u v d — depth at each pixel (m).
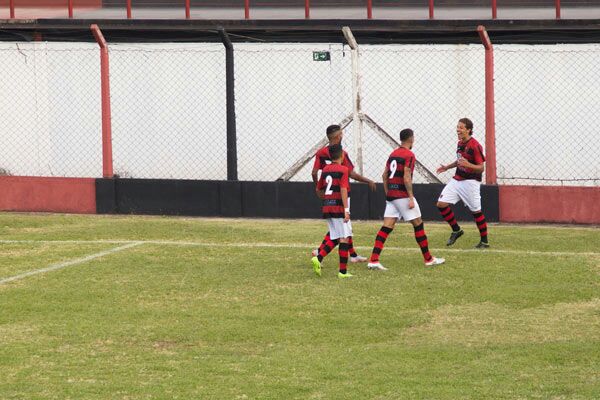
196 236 61.31
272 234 62.03
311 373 34.03
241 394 31.88
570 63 69.81
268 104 73.12
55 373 34.09
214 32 73.12
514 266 51.16
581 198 65.69
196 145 74.38
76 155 76.25
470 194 56.06
